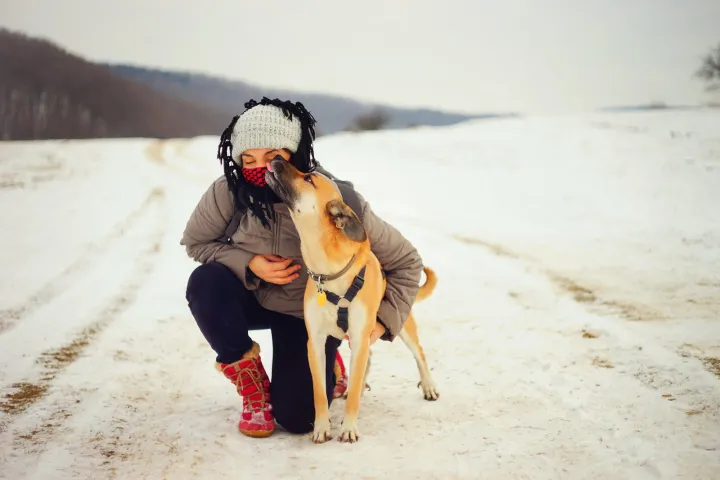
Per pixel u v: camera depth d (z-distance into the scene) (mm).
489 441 3094
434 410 3535
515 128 27141
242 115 3172
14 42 107312
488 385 3912
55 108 101188
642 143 20484
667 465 2754
